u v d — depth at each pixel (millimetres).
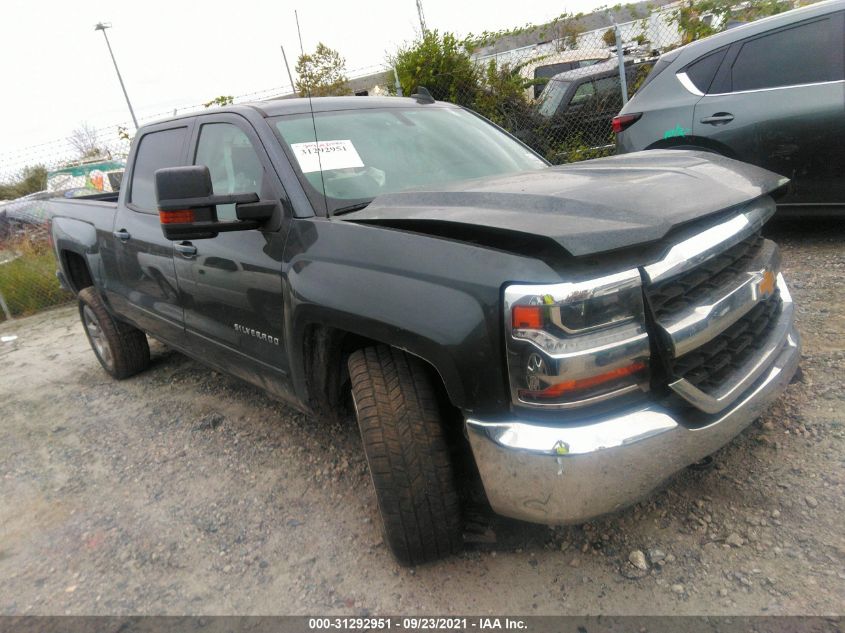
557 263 1759
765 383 2170
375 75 10102
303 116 2912
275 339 2643
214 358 3258
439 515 2076
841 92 4172
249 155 2785
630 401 1822
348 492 2793
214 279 2930
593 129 7762
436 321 1869
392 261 2039
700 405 1888
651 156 2580
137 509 2918
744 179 2256
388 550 2373
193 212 2355
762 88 4531
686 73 4992
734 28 4836
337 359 2398
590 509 1793
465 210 2043
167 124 3561
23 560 2666
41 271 8195
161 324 3633
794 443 2562
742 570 2016
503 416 1845
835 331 3357
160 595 2328
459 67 8492
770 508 2252
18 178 9703
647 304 1813
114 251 3883
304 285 2287
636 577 2059
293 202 2502
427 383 2088
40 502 3119
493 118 8367
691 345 1855
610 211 1860
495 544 2295
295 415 3611
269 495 2869
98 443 3672
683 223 1854
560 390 1726
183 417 3840
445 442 2074
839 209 4379
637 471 1787
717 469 2494
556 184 2189
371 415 2064
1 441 3957
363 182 2686
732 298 2047
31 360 5754
